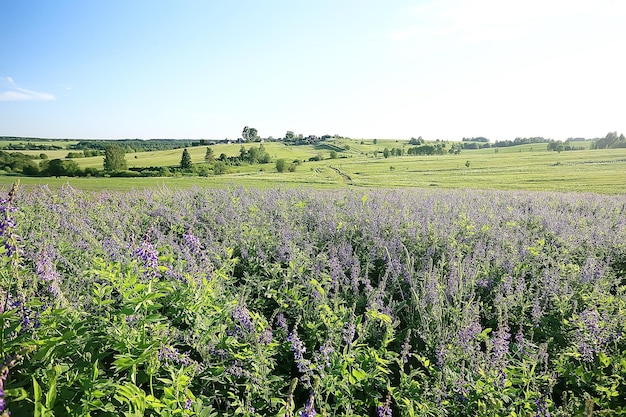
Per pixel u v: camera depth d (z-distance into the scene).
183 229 10.51
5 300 3.59
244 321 4.53
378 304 5.69
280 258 7.47
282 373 4.75
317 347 5.17
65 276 5.87
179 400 3.25
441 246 8.66
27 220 9.74
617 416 3.82
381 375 4.45
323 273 6.63
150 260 4.36
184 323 4.69
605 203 16.70
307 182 48.97
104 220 10.62
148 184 36.78
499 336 4.52
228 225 10.07
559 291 6.36
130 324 3.82
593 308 5.41
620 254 8.65
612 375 4.31
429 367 4.53
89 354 3.51
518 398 3.91
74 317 3.74
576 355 4.61
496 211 13.18
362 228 9.80
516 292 6.25
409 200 15.38
